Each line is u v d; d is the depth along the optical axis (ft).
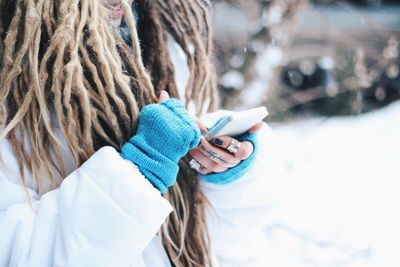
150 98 3.55
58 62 3.12
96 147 3.43
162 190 3.26
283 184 4.06
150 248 3.65
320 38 12.49
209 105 4.19
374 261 7.55
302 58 13.02
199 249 3.84
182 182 3.75
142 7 3.82
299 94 12.80
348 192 9.37
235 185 3.79
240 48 10.93
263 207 3.97
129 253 3.10
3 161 3.23
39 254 3.11
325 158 10.73
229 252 6.82
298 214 8.59
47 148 3.35
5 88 3.16
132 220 3.07
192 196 3.80
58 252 3.07
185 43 3.97
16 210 3.18
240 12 11.48
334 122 12.64
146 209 3.10
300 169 10.20
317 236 8.04
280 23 9.87
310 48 12.81
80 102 3.23
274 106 12.09
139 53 3.46
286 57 10.94
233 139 3.48
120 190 3.10
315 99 13.21
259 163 3.85
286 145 11.15
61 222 3.11
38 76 3.15
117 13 3.44
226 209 3.94
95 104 3.32
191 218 3.82
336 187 9.55
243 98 10.46
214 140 3.44
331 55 12.78
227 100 10.50
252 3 10.11
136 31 3.50
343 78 13.32
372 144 11.30
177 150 3.23
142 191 3.11
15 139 3.26
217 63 10.70
